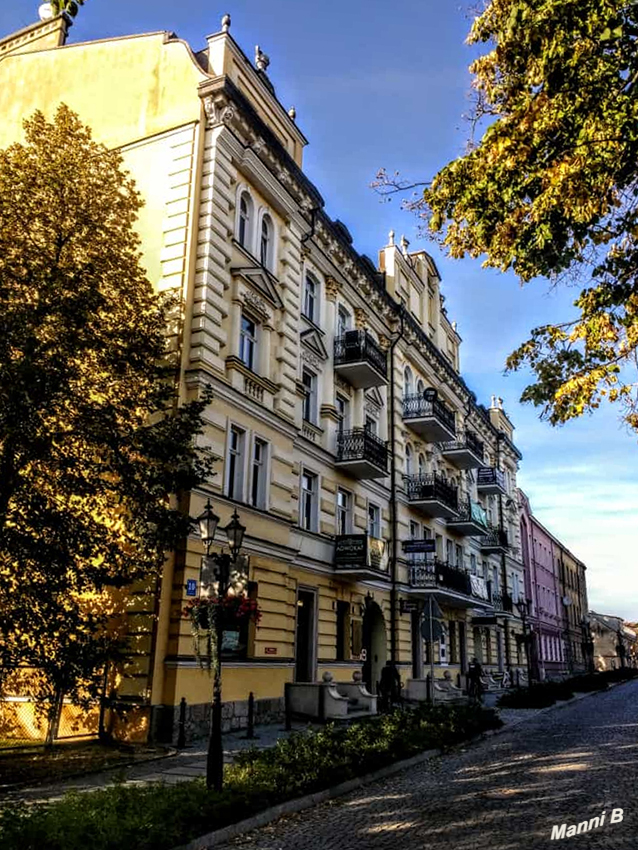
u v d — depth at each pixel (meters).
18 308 11.19
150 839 6.35
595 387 8.45
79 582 11.57
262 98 19.39
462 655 33.59
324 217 21.88
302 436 20.28
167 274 15.98
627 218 8.26
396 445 27.39
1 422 10.30
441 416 29.06
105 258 12.69
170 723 13.28
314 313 22.34
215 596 9.30
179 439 12.25
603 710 23.00
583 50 7.65
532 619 51.34
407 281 30.94
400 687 23.50
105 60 19.05
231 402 16.28
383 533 25.59
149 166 17.30
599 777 10.11
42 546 10.91
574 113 7.82
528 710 22.59
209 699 14.33
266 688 16.50
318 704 17.12
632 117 7.46
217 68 17.47
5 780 9.62
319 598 20.50
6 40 21.41
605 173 7.74
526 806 8.38
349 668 21.83
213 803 7.50
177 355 15.18
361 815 8.31
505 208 8.59
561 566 68.56
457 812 8.20
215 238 16.39
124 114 18.17
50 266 11.95
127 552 12.89
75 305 11.46
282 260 19.61
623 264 8.40
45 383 10.73
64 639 10.89
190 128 16.97
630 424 8.50
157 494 12.16
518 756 12.66
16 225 12.25
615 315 8.43
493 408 47.91
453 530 33.91
